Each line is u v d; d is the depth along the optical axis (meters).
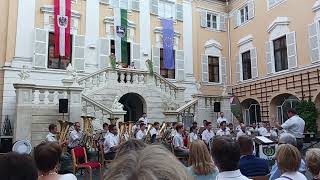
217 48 23.73
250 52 21.95
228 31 24.28
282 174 3.47
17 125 12.64
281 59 19.50
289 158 3.36
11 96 16.03
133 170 0.87
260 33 21.09
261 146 7.41
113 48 19.44
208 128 12.83
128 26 19.98
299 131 9.12
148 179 0.84
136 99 18.45
